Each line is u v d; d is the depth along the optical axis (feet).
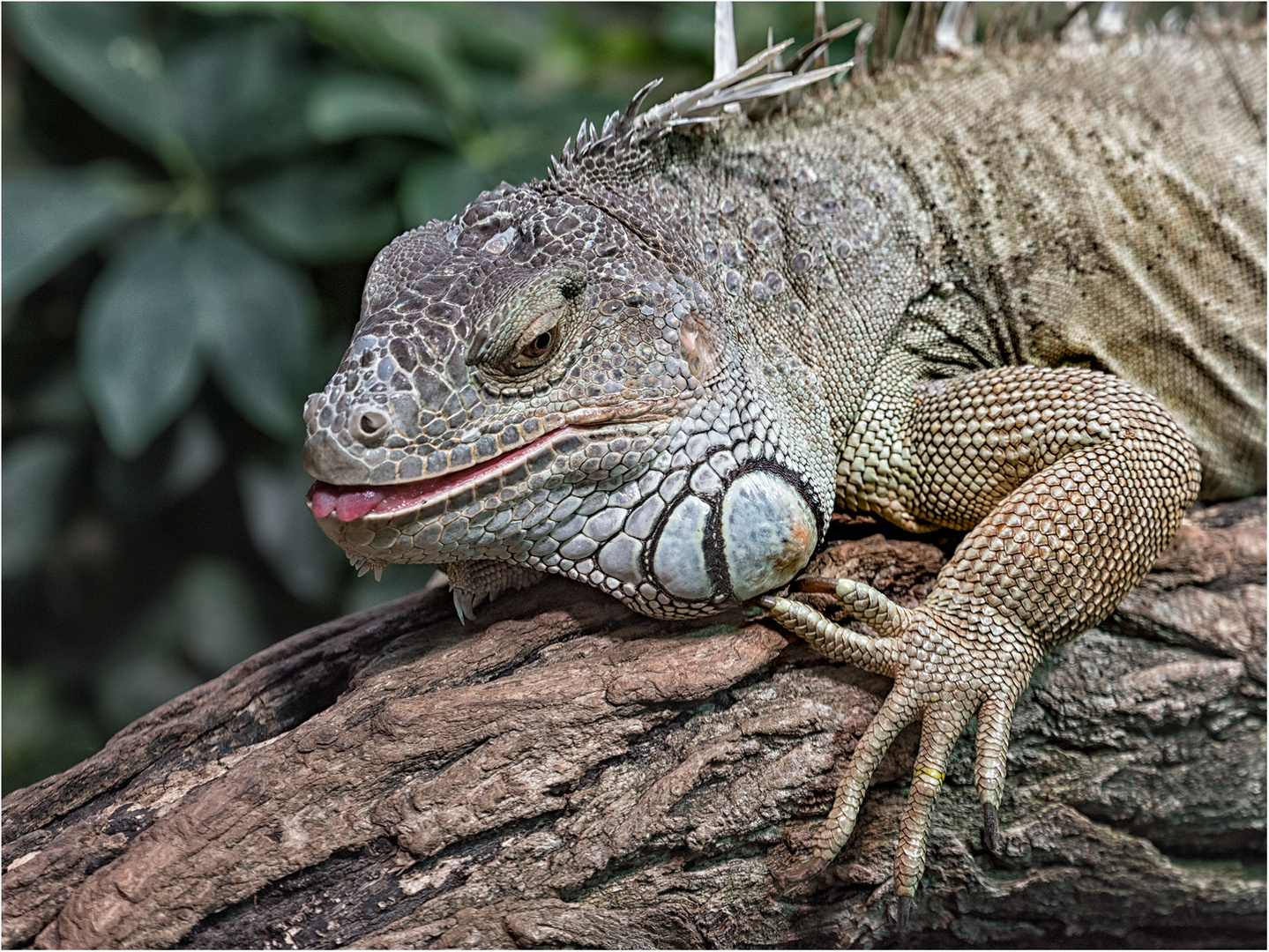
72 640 4.72
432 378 2.62
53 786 2.69
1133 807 2.80
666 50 4.18
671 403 2.67
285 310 3.82
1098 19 2.97
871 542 2.81
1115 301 2.89
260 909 2.63
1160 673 2.79
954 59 2.92
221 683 2.77
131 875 2.62
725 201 2.78
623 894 2.68
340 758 2.66
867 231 2.83
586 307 2.66
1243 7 2.99
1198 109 2.94
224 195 4.04
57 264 3.91
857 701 2.72
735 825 2.69
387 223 3.93
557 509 2.65
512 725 2.67
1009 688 2.69
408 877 2.65
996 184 2.87
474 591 2.73
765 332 2.77
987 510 2.79
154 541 4.40
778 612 2.69
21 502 4.18
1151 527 2.74
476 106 3.91
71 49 3.85
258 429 4.14
